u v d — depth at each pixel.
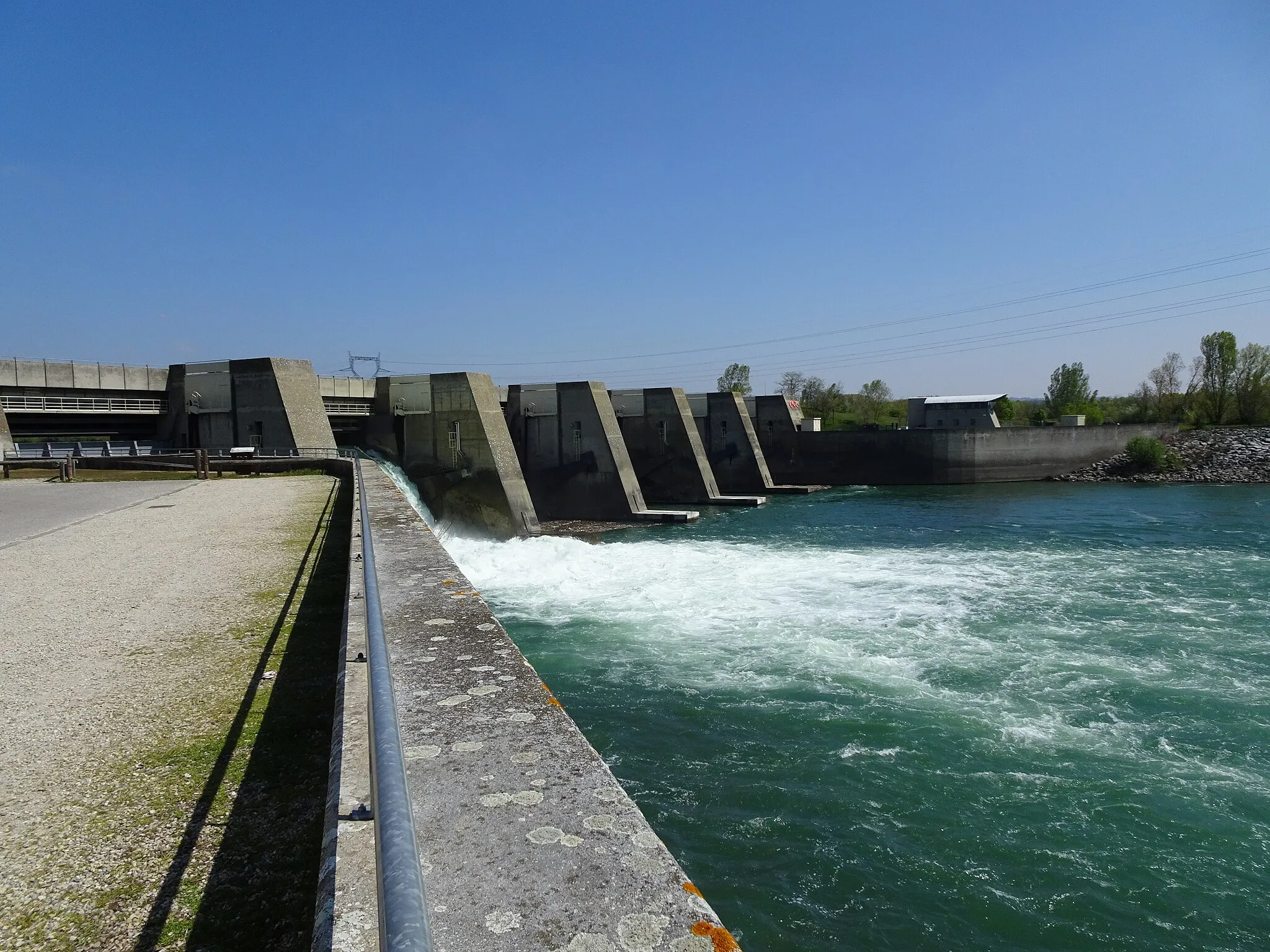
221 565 12.25
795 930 8.22
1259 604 20.02
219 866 4.13
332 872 3.23
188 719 6.02
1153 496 48.53
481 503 37.22
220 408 38.62
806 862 9.30
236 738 5.68
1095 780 11.00
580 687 14.51
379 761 2.63
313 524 16.97
